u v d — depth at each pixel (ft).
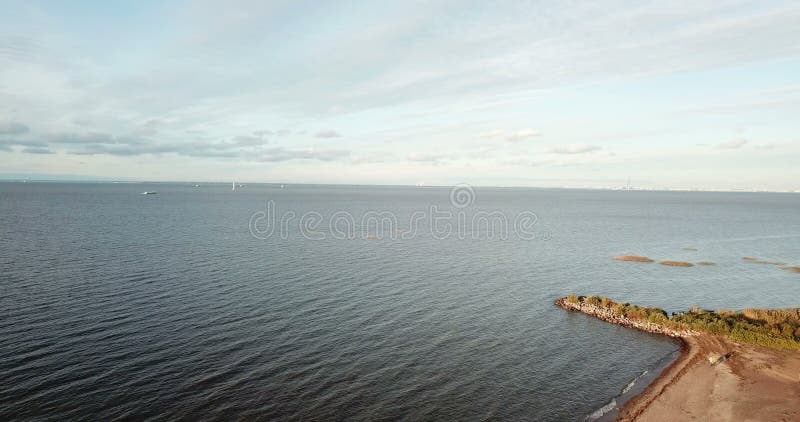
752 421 98.78
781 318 155.12
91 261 224.94
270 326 146.10
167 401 99.66
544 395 110.83
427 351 133.59
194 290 180.75
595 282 226.58
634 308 168.14
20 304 155.02
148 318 147.33
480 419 99.25
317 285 197.57
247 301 169.99
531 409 104.22
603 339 147.02
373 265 244.83
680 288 219.61
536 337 147.64
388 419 97.66
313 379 113.39
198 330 139.64
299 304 169.68
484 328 154.10
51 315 145.89
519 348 138.41
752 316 160.25
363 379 114.73
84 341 127.34
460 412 101.71
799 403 105.40
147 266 218.59
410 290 196.85
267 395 104.68
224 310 158.71
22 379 104.99
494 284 214.07
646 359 132.67
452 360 128.26
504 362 128.36
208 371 114.32
